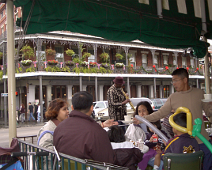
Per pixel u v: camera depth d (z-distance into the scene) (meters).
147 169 3.31
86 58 24.14
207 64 6.05
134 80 27.80
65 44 23.39
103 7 3.82
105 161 2.19
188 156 2.06
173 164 2.07
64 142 2.21
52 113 3.14
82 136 2.18
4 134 14.31
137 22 4.23
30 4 3.22
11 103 3.28
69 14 3.51
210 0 5.10
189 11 4.95
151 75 26.72
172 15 4.71
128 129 3.76
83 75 21.91
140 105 3.84
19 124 19.00
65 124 2.30
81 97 2.35
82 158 2.14
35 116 20.91
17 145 2.65
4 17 28.34
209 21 5.19
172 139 2.44
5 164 2.50
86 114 2.36
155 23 4.49
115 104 4.57
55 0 3.38
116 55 25.53
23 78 21.66
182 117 2.39
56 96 23.42
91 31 3.87
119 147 2.69
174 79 3.24
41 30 3.41
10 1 3.25
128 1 4.10
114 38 4.16
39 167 2.79
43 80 22.44
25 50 20.20
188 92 3.17
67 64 21.64
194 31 5.12
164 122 4.15
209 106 3.06
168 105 3.31
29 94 21.81
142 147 3.12
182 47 5.38
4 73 19.73
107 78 25.66
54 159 2.16
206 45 5.50
